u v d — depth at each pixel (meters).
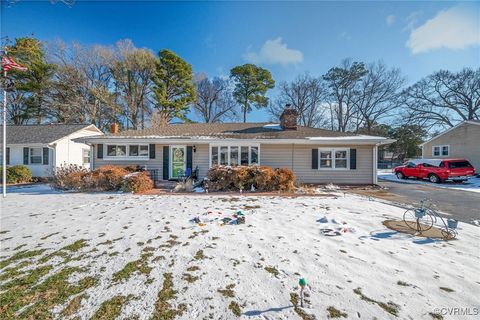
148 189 9.78
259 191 9.53
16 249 3.72
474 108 25.77
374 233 4.50
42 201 7.40
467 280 2.86
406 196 9.14
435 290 2.64
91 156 12.56
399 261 3.34
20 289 2.63
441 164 13.73
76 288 2.65
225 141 11.86
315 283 2.75
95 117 26.05
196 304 2.37
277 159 12.55
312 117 34.22
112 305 2.35
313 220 5.31
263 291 2.60
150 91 26.84
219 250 3.66
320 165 12.48
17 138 16.98
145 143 12.41
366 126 31.83
